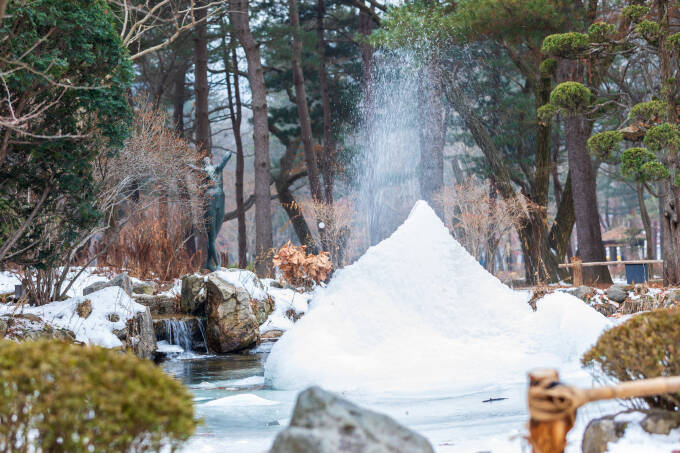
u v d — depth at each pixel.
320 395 2.47
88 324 10.66
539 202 25.89
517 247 47.94
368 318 7.30
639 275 17.00
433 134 26.56
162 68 30.69
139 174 14.46
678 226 14.90
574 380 5.68
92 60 8.95
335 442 2.28
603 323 7.10
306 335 7.21
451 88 26.23
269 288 16.66
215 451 3.98
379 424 2.41
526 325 7.34
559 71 22.02
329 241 27.61
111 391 2.34
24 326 9.65
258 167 24.19
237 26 24.47
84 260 16.73
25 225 10.12
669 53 14.73
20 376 2.36
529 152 32.81
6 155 9.42
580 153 22.11
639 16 15.23
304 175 35.66
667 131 13.73
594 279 21.64
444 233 7.96
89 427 2.31
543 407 2.54
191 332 13.32
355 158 33.53
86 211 10.61
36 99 9.30
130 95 16.42
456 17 21.39
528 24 20.30
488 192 30.02
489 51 29.61
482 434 4.02
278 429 4.82
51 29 8.33
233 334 13.02
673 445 3.04
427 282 7.58
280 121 36.53
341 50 35.84
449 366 6.61
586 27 21.31
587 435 3.35
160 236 17.67
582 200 22.02
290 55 32.94
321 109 35.72
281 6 33.91
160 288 15.89
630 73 27.41
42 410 2.32
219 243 51.97
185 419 2.44
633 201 67.12
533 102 29.02
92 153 10.32
